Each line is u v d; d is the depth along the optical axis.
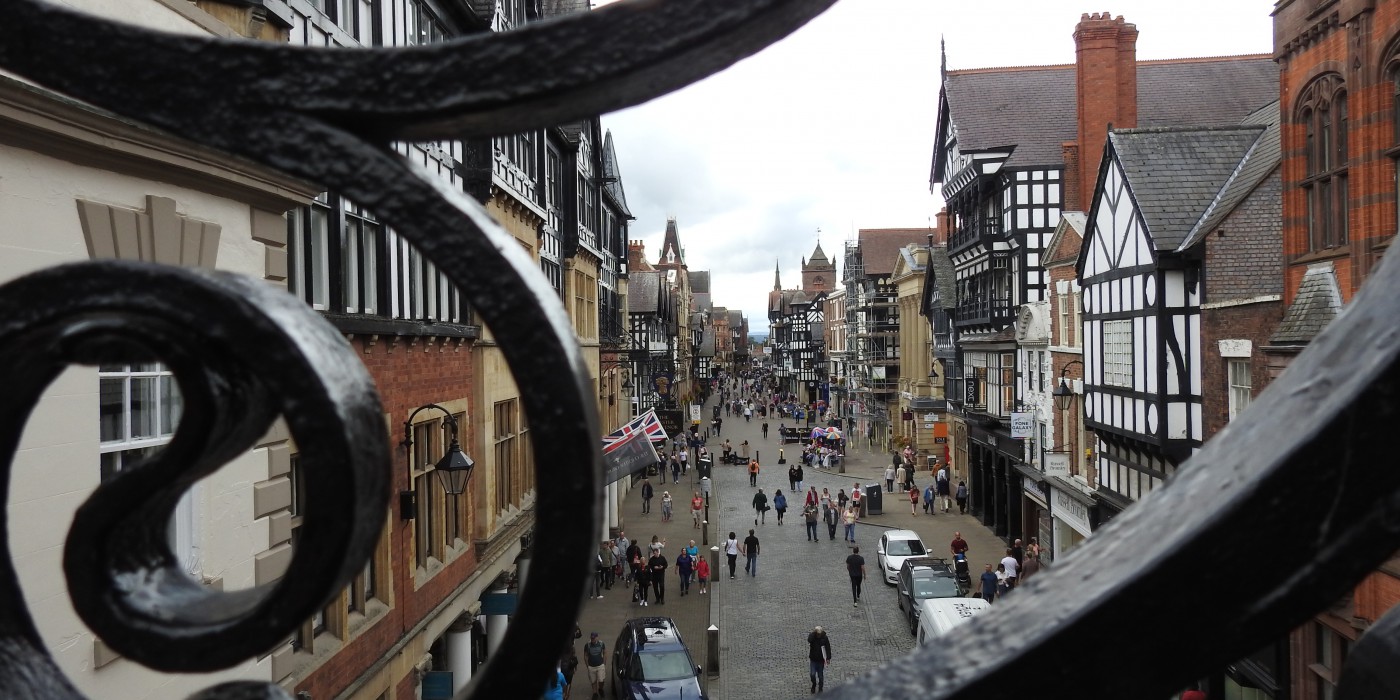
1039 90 35.31
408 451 11.39
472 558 14.68
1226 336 14.74
